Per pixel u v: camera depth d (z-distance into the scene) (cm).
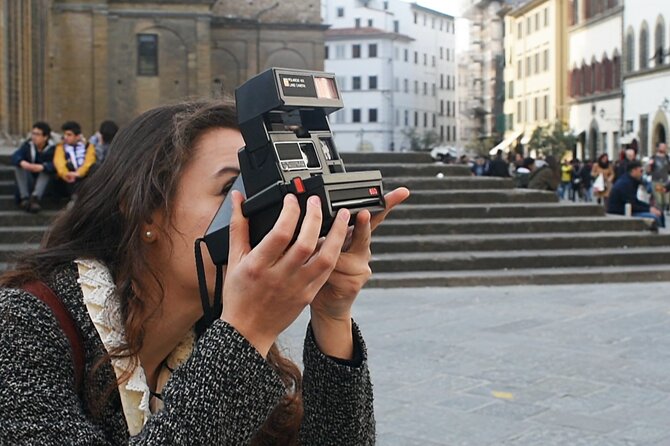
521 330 933
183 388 144
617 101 5822
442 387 700
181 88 4756
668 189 2608
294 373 212
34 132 1441
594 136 6338
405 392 686
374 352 829
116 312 168
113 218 175
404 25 12838
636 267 1349
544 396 671
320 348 181
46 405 148
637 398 664
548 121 7262
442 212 1493
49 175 1450
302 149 154
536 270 1324
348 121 12131
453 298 1163
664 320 988
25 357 151
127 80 4725
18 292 160
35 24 3538
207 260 170
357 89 12081
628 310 1059
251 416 145
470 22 11050
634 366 763
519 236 1413
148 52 4747
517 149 7412
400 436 581
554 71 7100
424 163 1759
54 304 164
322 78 162
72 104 4578
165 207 171
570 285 1283
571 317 1012
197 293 176
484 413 629
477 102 11056
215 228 158
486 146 8856
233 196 151
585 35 6475
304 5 5397
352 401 180
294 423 207
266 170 148
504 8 8688
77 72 4588
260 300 144
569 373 740
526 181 2411
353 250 165
